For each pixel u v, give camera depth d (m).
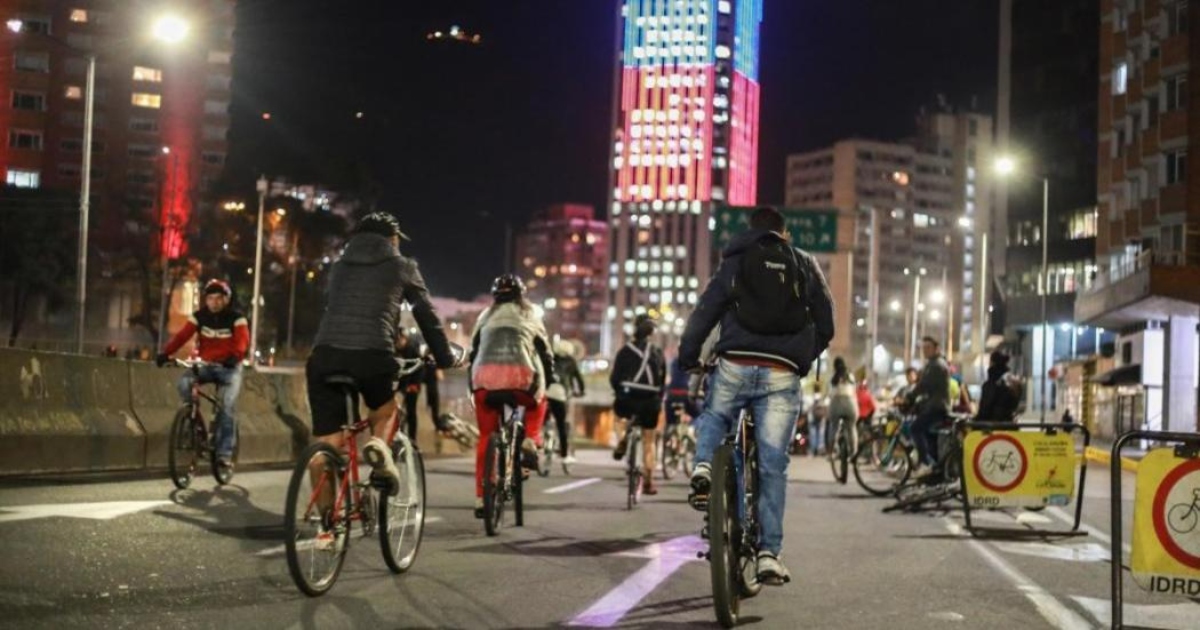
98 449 13.55
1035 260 95.88
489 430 10.50
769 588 8.05
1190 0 57.75
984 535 12.31
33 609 6.04
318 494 6.92
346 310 7.48
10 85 118.56
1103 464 35.12
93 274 100.44
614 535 10.78
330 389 7.48
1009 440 12.72
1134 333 59.16
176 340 12.16
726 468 6.76
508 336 10.39
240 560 7.89
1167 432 6.54
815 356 7.31
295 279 97.44
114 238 117.81
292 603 6.65
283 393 18.69
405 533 8.02
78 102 121.00
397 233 7.83
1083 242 92.00
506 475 10.62
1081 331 90.19
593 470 21.47
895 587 8.34
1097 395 65.81
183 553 7.99
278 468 16.36
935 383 17.12
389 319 7.56
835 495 17.16
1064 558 10.62
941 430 17.11
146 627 5.84
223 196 100.50
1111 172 67.50
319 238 99.56
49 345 76.94
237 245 98.69
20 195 91.75
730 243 7.30
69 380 13.46
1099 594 8.50
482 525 10.98
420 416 25.56
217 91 126.25
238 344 12.49
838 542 11.00
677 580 8.27
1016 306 96.81
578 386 19.50
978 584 8.70
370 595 7.06
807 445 38.53
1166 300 47.84
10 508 9.52
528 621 6.59
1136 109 63.53
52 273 91.44
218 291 12.44
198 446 12.30
